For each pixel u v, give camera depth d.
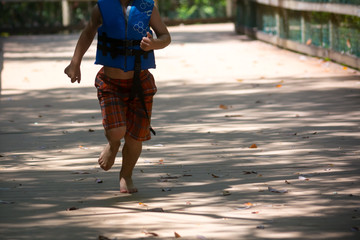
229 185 9.44
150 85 8.84
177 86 20.14
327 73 21.75
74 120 15.15
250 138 12.70
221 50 30.27
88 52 31.44
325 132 12.99
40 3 43.19
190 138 12.86
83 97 18.53
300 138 12.52
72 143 12.68
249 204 8.40
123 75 8.68
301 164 10.55
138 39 8.59
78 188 9.48
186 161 11.01
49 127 14.37
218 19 47.53
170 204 8.59
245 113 15.40
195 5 47.72
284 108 15.84
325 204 8.36
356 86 18.80
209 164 10.75
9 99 18.31
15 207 8.55
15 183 9.81
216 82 20.67
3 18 42.75
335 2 22.64
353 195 8.71
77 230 7.60
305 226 7.55
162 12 47.19
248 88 19.23
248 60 26.16
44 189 9.45
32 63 27.06
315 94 17.69
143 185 9.58
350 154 11.12
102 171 10.46
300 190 9.05
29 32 42.91
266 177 9.82
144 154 11.59
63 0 43.16
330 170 10.09
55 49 33.00
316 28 25.50
